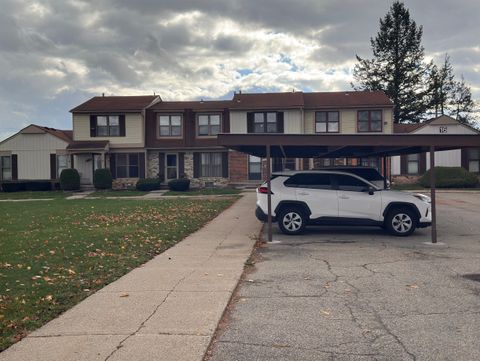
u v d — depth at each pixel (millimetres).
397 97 51125
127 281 7809
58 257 9742
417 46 51188
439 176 32344
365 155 19766
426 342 5113
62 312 6191
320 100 35469
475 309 6273
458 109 55000
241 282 7828
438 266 8961
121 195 30719
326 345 5059
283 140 12109
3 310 6195
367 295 6977
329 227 14805
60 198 29391
